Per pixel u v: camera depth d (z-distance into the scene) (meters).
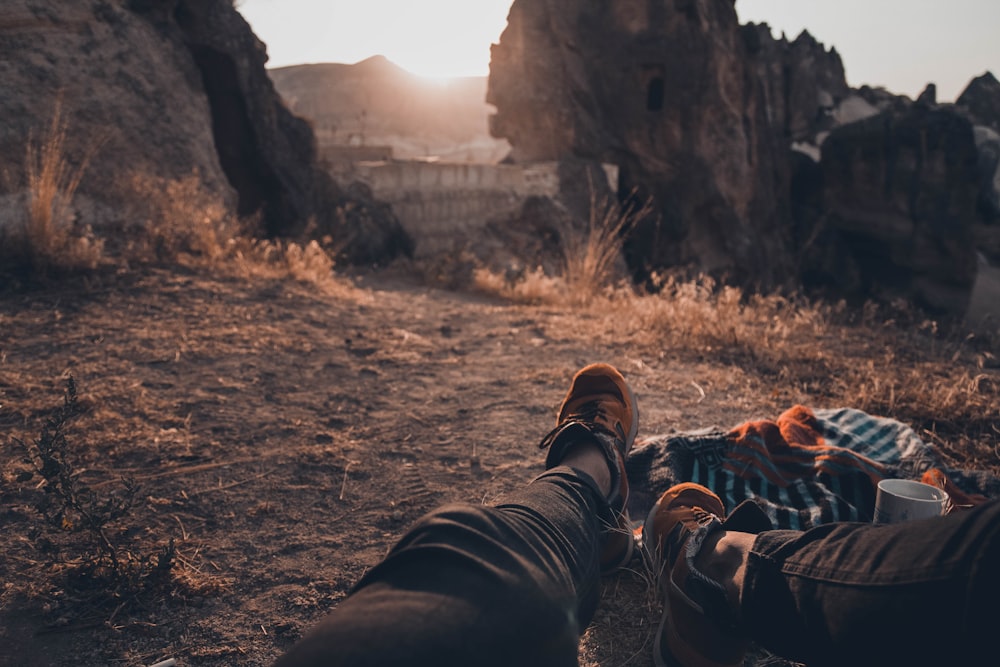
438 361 3.69
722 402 3.08
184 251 5.34
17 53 5.20
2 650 1.39
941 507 1.37
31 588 1.57
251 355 3.39
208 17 7.60
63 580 1.61
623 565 1.64
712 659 1.24
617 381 2.05
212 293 4.36
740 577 1.07
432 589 0.64
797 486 1.87
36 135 5.02
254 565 1.75
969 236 30.36
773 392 3.16
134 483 1.82
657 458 2.06
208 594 1.61
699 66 24.41
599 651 1.44
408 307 5.21
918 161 30.47
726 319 4.16
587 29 24.36
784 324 4.40
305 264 5.70
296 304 4.52
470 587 0.66
